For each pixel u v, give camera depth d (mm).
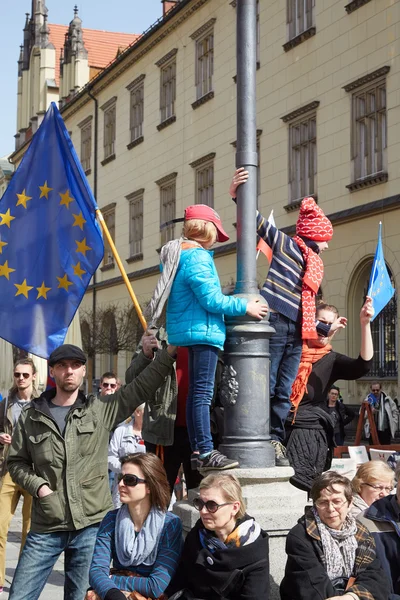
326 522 4801
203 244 5250
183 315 5070
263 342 5250
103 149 40469
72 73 47062
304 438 6047
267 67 26031
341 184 22438
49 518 4867
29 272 7070
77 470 4906
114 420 5066
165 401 5973
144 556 4562
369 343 6113
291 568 4727
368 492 5793
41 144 7180
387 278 7168
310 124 24016
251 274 5363
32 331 7016
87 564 4910
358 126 21938
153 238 34750
